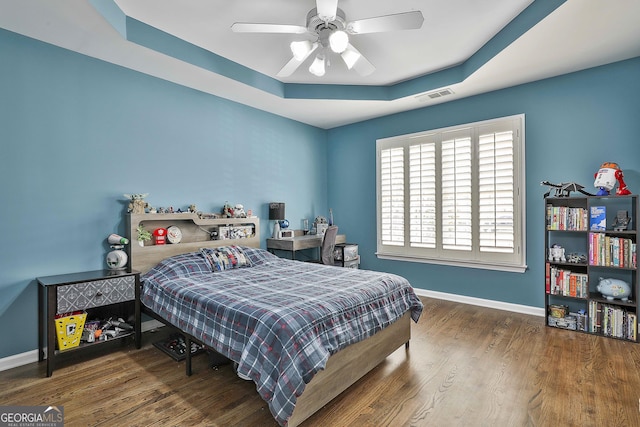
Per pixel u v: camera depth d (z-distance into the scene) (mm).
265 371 1710
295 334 1766
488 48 3008
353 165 5195
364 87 4105
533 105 3553
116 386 2229
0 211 2488
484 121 3869
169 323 2562
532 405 1981
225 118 4023
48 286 2363
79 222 2885
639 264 2893
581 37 2605
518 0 2400
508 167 3707
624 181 3090
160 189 3422
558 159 3426
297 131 5012
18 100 2564
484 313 3715
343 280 2748
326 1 2045
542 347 2797
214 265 3215
